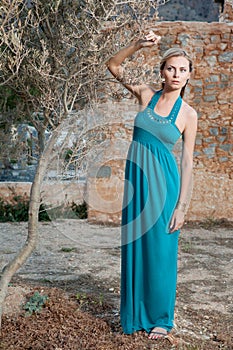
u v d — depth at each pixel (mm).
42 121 4723
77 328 4020
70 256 6848
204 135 9477
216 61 9352
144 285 3793
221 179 9492
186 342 3945
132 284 3805
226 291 5609
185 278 6039
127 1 3617
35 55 3879
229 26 9266
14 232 8461
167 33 9258
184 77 3646
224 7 10766
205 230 8961
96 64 3777
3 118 6547
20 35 3637
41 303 4328
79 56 3736
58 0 3713
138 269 3775
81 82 3879
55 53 3930
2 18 3621
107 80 4039
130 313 3838
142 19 3732
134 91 3854
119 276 5934
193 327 4391
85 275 5922
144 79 4203
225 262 6855
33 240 3771
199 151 9508
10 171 11516
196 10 26125
